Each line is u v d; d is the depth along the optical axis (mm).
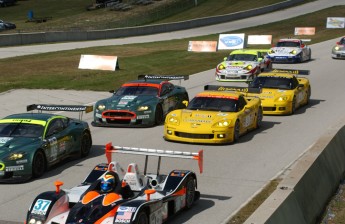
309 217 20594
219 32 120750
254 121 35438
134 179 19016
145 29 119438
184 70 66875
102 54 83750
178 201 20094
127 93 38906
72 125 28984
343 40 75938
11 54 83312
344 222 21156
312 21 132125
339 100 46500
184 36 115250
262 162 28062
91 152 30625
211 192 23422
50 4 160250
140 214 16828
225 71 57094
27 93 51188
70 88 54031
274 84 42156
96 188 17797
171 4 155250
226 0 164875
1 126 27016
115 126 37438
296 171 22172
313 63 70875
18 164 24641
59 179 25375
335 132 28797
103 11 147500
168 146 31469
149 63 73688
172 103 40250
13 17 141875
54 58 78250
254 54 59125
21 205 21891
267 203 18828
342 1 163125
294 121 38594
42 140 26188
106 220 16406
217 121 31656
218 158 28891
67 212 17391
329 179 24703
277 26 127375
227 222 19672
